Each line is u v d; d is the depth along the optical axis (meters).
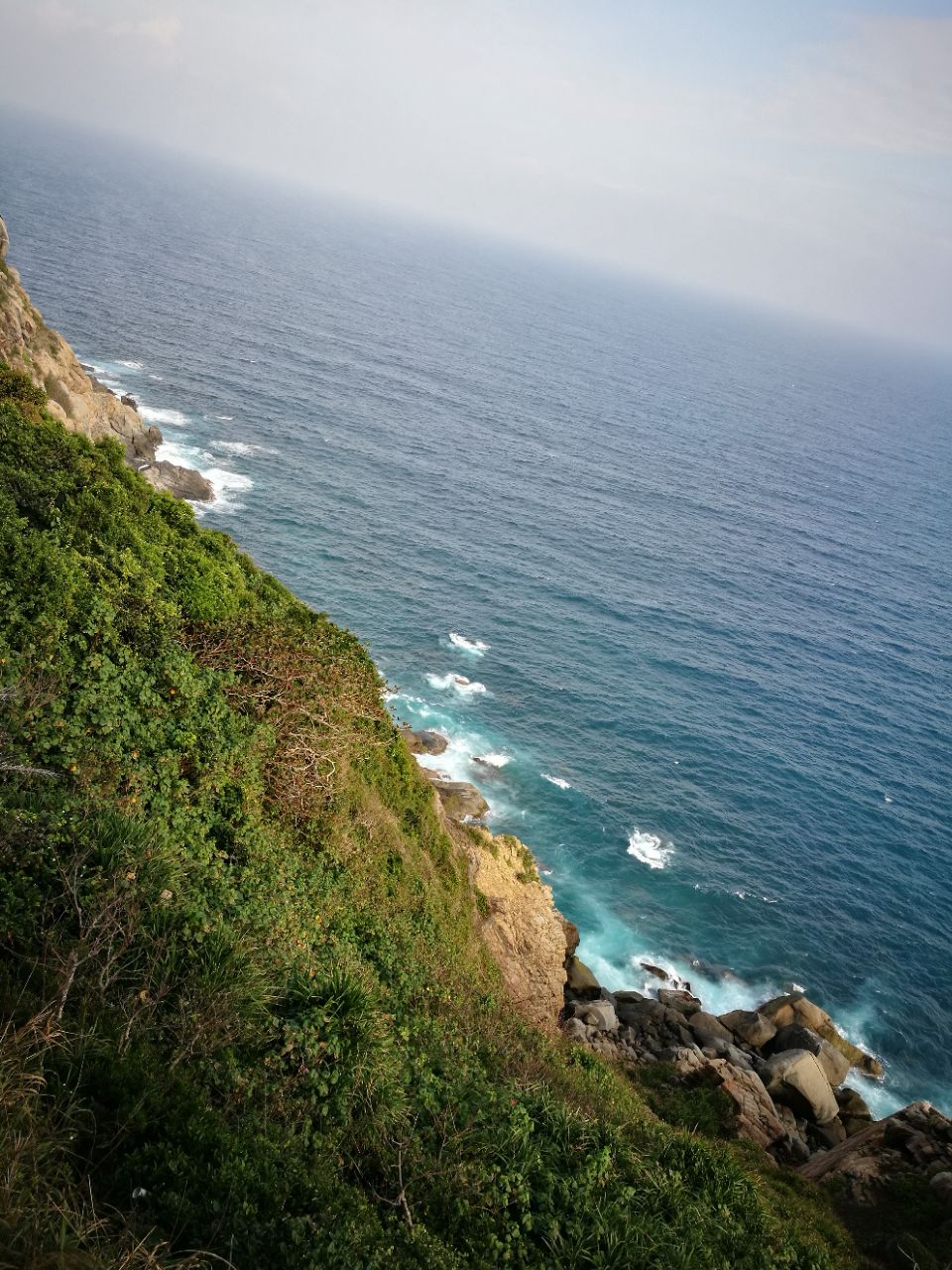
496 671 65.00
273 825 17.38
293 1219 7.71
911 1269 19.61
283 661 20.45
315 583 69.50
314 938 14.28
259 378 119.94
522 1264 9.82
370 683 25.70
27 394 30.09
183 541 25.84
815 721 70.00
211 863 13.76
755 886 51.31
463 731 57.25
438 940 21.56
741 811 57.47
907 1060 42.72
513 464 115.00
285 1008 10.84
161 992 9.32
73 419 58.03
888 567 111.00
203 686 17.47
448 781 51.19
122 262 168.00
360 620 66.38
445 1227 9.70
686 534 105.62
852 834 57.94
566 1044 24.14
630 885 49.00
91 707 14.25
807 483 148.00
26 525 18.38
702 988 43.75
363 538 79.94
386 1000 14.34
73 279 140.75
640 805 55.25
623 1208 11.81
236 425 98.56
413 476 99.69
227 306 159.12
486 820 50.12
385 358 157.00
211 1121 8.26
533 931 31.95
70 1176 6.94
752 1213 14.74
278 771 18.39
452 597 74.06
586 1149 12.97
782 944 47.75
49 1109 7.41
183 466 80.75
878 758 67.06
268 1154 8.39
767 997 44.09
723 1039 37.00
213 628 20.19
